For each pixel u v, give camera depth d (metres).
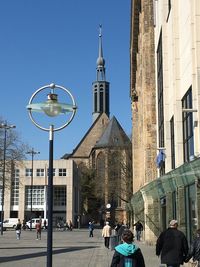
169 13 26.23
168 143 26.62
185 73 21.66
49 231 9.88
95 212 108.56
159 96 32.09
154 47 36.50
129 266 7.54
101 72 147.88
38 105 10.67
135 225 41.09
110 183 78.81
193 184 17.64
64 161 98.88
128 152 76.44
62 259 22.70
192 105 19.53
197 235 11.97
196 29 18.39
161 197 26.81
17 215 97.00
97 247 32.56
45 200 98.25
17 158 68.50
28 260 21.80
